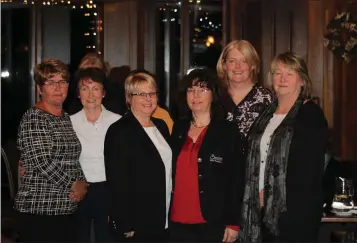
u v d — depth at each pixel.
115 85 5.30
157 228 4.04
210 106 4.12
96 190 4.61
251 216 4.11
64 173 4.25
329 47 7.84
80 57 9.14
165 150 4.11
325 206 4.93
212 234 4.00
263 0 8.57
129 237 4.04
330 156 5.57
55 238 4.25
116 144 4.03
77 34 9.12
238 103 4.57
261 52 8.59
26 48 8.96
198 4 8.79
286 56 4.10
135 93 4.09
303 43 8.43
